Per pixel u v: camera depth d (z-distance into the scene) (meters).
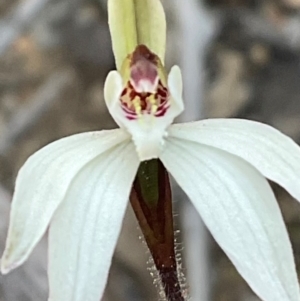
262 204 0.05
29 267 0.09
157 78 0.06
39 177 0.05
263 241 0.05
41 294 0.09
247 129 0.06
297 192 0.05
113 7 0.06
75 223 0.05
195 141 0.06
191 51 0.11
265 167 0.06
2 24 0.12
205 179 0.06
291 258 0.05
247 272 0.05
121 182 0.06
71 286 0.05
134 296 0.11
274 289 0.05
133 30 0.06
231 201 0.06
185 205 0.10
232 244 0.05
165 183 0.06
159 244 0.06
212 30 0.11
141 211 0.06
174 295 0.06
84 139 0.06
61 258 0.05
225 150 0.06
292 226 0.12
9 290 0.09
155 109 0.06
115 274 0.11
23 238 0.05
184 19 0.11
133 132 0.06
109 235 0.05
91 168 0.06
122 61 0.06
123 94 0.06
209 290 0.10
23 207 0.05
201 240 0.10
